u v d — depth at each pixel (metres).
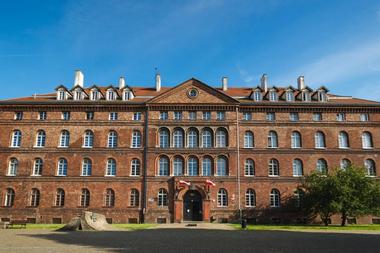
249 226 46.75
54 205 55.03
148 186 55.44
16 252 20.47
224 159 57.00
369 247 23.73
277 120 58.19
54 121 57.84
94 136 57.31
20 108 58.31
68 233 33.69
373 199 49.56
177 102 58.25
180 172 56.44
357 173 50.59
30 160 56.44
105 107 58.38
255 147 57.16
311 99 60.38
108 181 55.75
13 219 54.44
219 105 58.19
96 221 41.09
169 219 54.28
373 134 58.09
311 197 51.50
